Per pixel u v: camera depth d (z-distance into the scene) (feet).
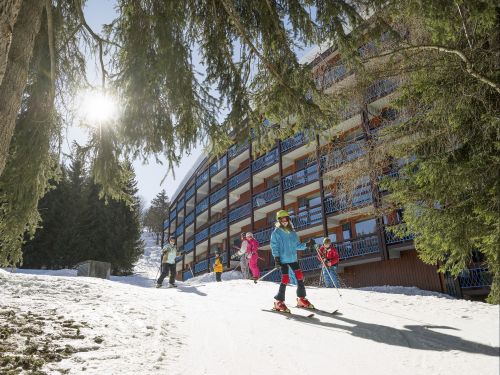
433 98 24.79
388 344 11.50
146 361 11.43
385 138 29.99
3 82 13.33
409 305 17.66
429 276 54.90
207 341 13.82
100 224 121.70
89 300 22.06
